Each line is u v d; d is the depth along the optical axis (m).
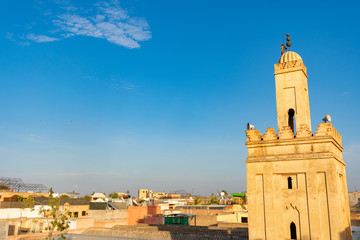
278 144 26.11
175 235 38.97
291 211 24.86
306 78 29.44
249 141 27.48
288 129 26.12
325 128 24.72
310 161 24.66
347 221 26.52
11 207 66.00
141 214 72.31
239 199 96.00
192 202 132.25
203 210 81.31
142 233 41.50
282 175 25.75
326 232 23.28
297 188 24.89
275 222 25.12
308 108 28.69
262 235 25.41
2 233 42.34
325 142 24.44
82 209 77.19
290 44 30.70
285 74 28.30
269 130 26.86
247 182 26.81
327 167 23.98
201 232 38.81
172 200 131.38
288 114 28.61
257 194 26.22
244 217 70.38
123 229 44.44
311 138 24.89
